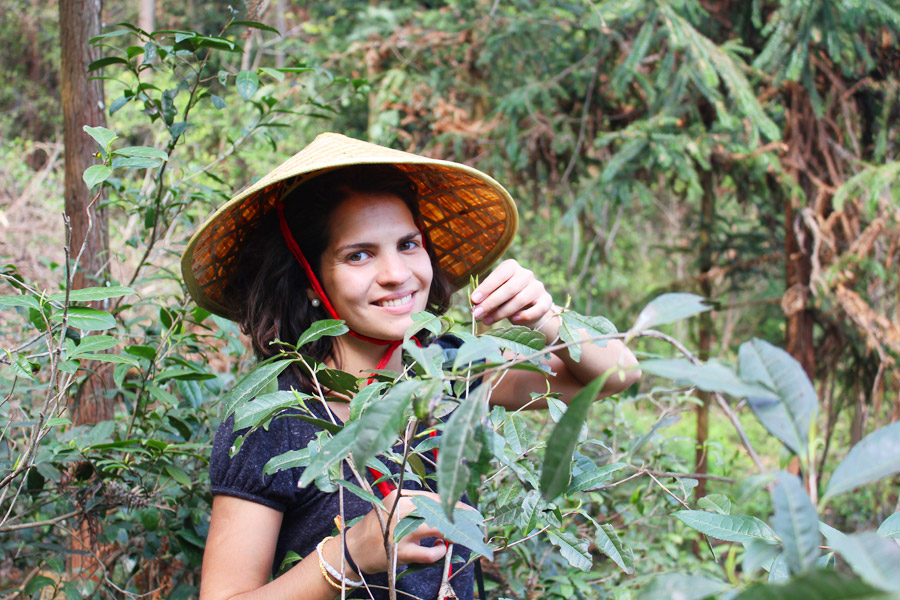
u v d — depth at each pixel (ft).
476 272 4.54
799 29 9.24
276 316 3.57
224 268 4.07
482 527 2.92
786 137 11.43
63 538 5.37
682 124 11.84
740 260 13.75
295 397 2.72
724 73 9.73
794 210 11.68
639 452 6.82
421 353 1.87
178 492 4.74
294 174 3.23
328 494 3.36
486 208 4.18
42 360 4.95
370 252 3.44
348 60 15.51
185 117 5.01
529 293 3.25
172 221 5.66
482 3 13.70
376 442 1.76
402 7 16.66
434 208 4.26
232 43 4.73
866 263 10.36
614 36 11.41
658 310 1.66
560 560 5.81
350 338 3.65
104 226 5.87
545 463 1.65
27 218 13.61
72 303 3.64
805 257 11.63
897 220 10.06
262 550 3.26
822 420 12.87
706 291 13.75
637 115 13.00
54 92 31.81
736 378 1.55
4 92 30.42
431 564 2.66
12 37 31.30
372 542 2.68
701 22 11.25
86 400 5.72
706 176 12.86
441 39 14.56
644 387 12.28
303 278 3.61
